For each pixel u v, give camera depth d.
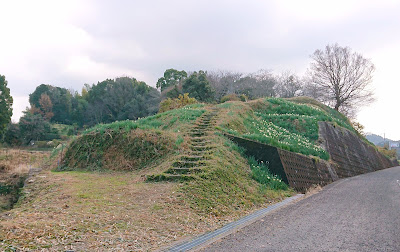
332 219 7.54
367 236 5.99
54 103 63.47
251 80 58.59
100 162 14.50
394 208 8.84
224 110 21.23
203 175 10.41
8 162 20.05
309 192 13.05
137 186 9.98
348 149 29.77
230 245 5.53
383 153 49.44
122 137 15.12
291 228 6.72
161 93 56.06
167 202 8.22
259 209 9.39
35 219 6.27
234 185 10.85
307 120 27.97
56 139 42.59
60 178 11.84
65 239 5.26
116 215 6.91
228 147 14.09
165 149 13.86
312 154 20.22
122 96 56.62
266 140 15.82
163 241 5.75
